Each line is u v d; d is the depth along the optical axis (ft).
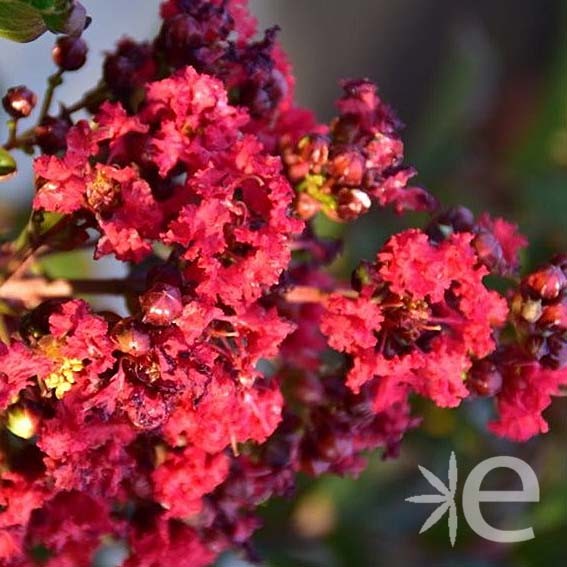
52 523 1.75
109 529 1.76
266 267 1.68
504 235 1.79
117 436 1.70
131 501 1.77
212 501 1.79
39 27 1.72
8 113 1.79
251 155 1.70
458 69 2.72
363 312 1.72
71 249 1.77
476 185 2.87
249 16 1.84
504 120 3.35
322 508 2.30
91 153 1.70
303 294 1.79
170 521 1.78
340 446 1.81
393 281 1.72
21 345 1.66
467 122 2.85
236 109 1.73
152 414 1.66
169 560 1.77
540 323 1.75
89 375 1.66
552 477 2.35
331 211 1.79
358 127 1.78
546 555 2.31
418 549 2.32
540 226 2.66
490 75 3.16
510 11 3.73
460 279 1.73
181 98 1.72
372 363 1.73
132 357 1.66
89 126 1.71
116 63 1.79
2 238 1.92
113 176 1.70
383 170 1.78
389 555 2.31
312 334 1.84
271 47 1.81
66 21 1.72
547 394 1.77
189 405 1.69
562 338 1.76
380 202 1.79
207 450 1.73
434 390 1.74
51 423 1.68
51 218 1.74
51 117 1.79
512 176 2.84
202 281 1.67
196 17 1.78
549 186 2.72
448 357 1.73
